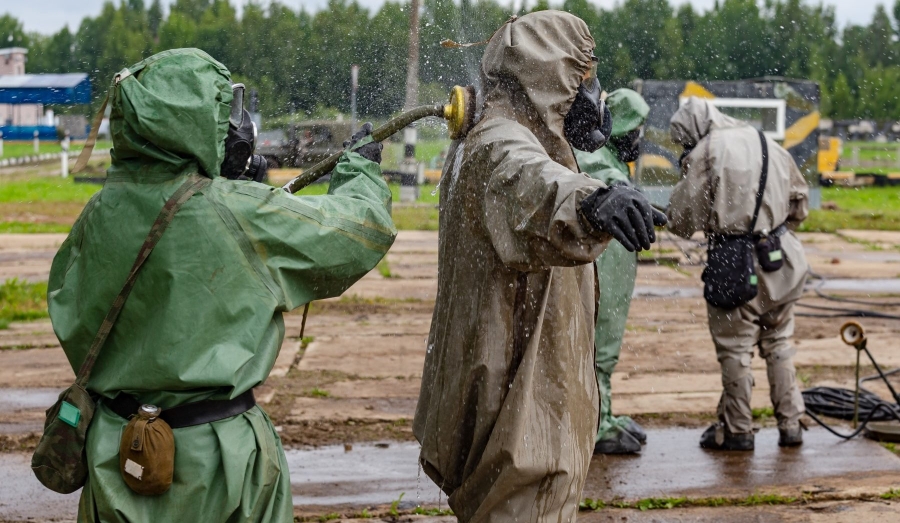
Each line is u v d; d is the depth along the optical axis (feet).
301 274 9.74
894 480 16.62
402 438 18.69
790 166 17.80
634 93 17.47
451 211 10.91
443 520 14.88
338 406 20.52
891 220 59.67
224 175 10.50
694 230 17.61
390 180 60.75
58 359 24.58
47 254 42.65
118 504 9.29
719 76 116.37
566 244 8.72
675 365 24.11
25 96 77.61
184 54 9.48
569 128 11.07
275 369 23.40
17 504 15.38
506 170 9.44
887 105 134.51
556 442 10.40
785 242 17.75
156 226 9.32
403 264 40.52
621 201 8.32
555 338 10.50
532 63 10.43
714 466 17.29
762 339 18.51
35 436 18.56
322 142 47.03
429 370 11.70
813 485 16.38
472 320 10.66
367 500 15.64
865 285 36.86
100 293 9.53
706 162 17.42
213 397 9.44
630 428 18.38
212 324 9.36
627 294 17.49
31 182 77.10
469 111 10.62
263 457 9.71
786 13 125.70
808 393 20.98
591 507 15.35
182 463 9.33
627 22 103.91
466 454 10.99
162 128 9.21
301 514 15.05
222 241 9.37
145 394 9.48
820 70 132.05
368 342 26.35
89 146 9.64
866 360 24.54
